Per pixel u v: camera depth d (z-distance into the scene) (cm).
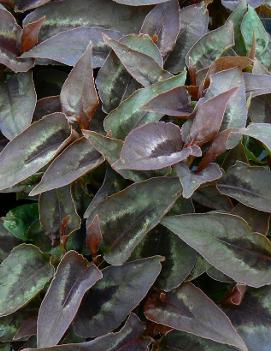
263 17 84
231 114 70
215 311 66
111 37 76
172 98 70
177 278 68
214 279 70
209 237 67
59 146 69
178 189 67
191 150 67
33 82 74
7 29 75
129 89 74
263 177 70
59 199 71
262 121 74
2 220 74
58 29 78
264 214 70
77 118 71
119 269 68
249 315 69
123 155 64
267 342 67
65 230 70
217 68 73
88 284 66
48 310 64
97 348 65
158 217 67
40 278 69
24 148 69
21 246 69
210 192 70
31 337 70
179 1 81
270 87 72
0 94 74
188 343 68
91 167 68
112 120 70
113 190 70
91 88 70
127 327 67
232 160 72
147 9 79
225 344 67
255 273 67
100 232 67
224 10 83
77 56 74
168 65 77
